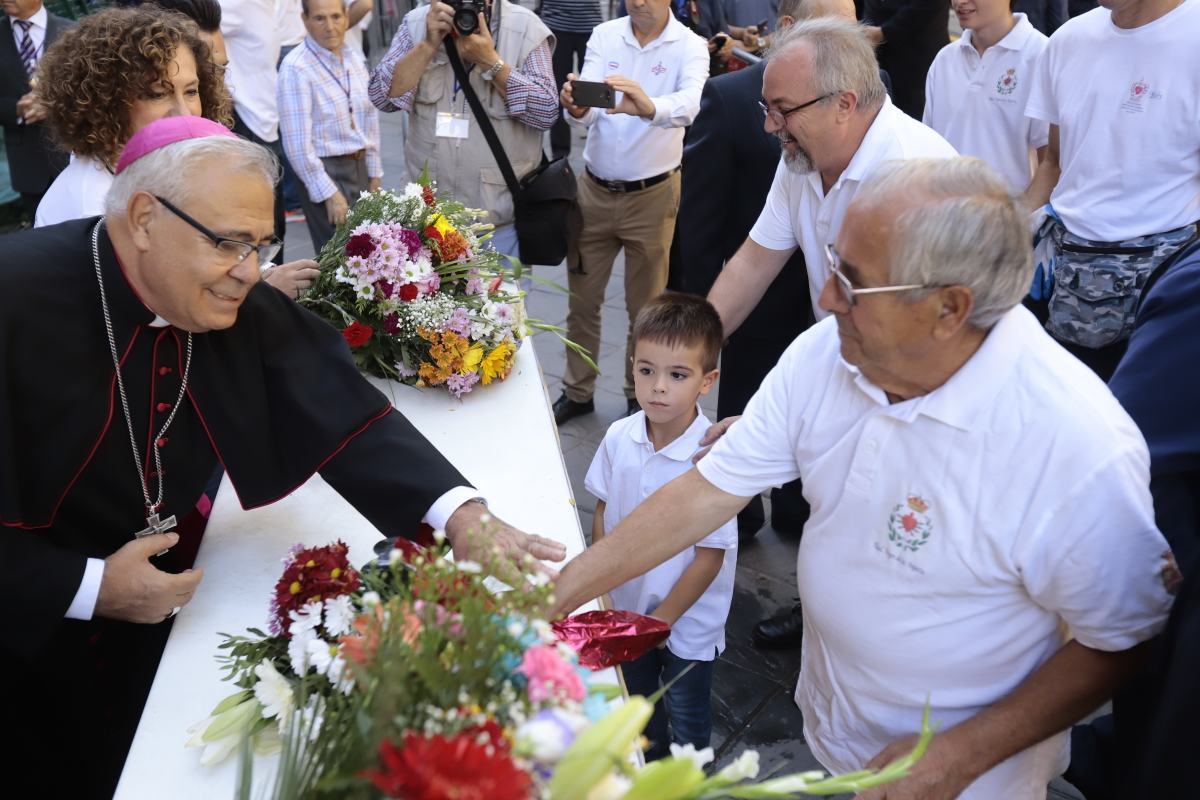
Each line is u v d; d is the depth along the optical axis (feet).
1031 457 4.25
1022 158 11.69
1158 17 9.57
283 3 19.92
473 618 3.63
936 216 4.01
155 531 5.76
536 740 3.14
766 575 10.87
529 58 12.37
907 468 4.55
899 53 15.61
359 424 5.92
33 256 5.19
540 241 12.30
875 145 7.47
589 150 13.16
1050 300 10.87
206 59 7.11
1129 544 4.19
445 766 2.88
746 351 10.56
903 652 4.90
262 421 5.90
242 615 5.45
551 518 6.37
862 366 4.49
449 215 8.87
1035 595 4.48
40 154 14.42
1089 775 5.63
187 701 4.86
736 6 18.12
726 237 10.61
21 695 5.78
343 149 15.08
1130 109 9.82
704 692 7.71
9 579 5.02
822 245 8.24
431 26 11.69
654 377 7.22
